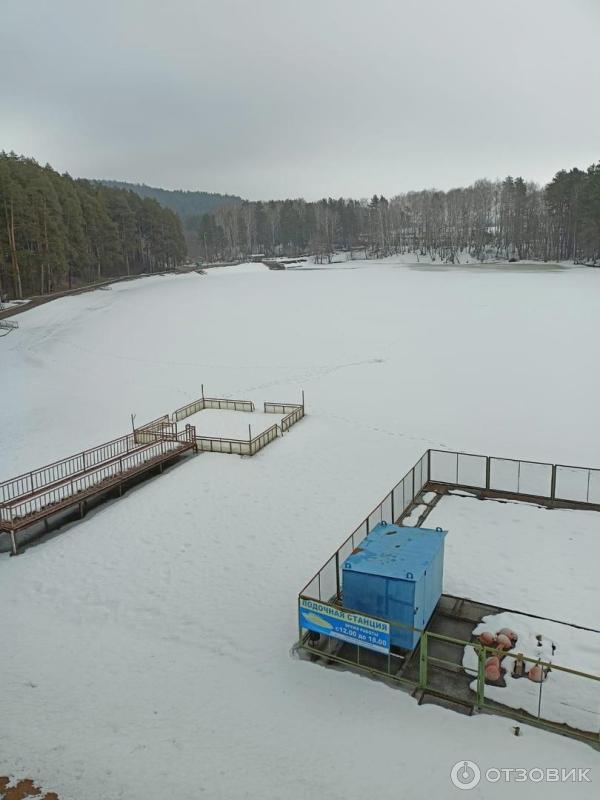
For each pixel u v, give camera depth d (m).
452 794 9.11
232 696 11.59
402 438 28.44
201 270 142.25
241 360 47.62
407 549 13.41
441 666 11.94
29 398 37.34
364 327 59.69
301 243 199.25
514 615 13.38
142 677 12.25
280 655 12.80
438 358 45.75
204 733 10.63
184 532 18.95
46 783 9.61
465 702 10.95
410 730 10.44
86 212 104.19
